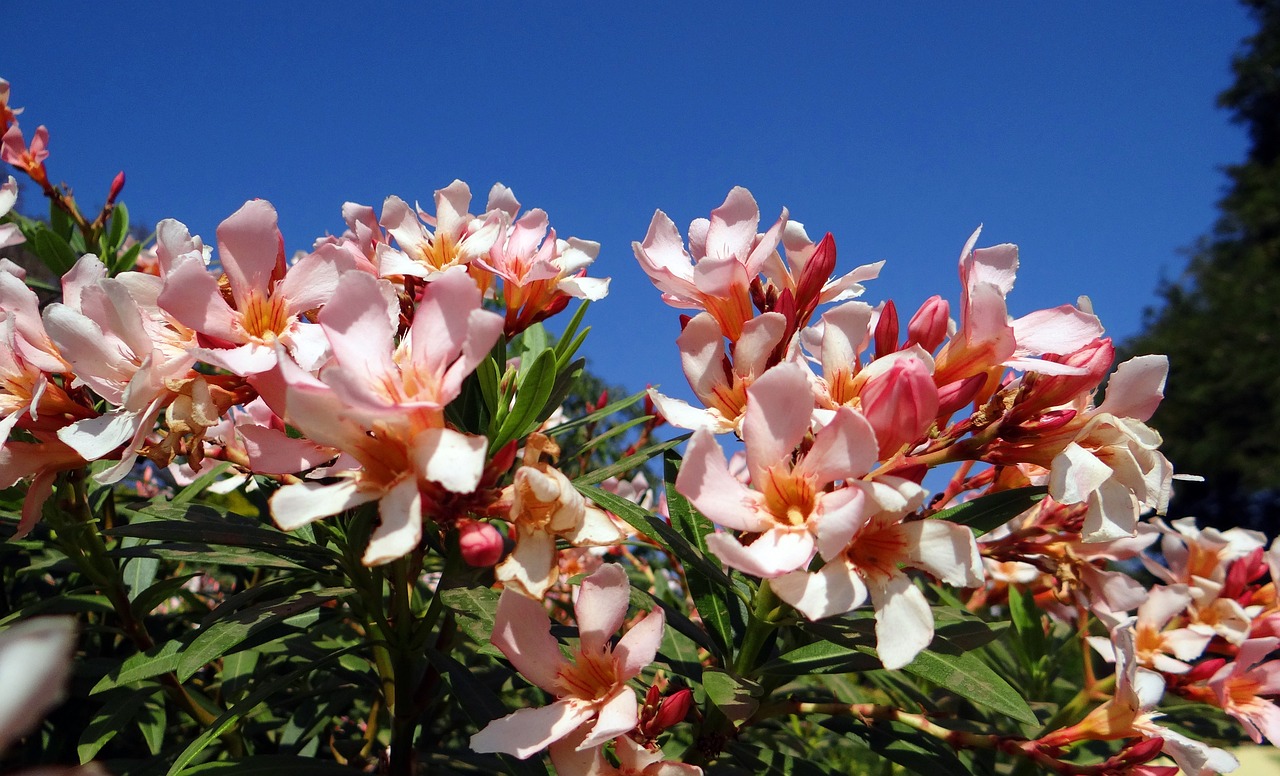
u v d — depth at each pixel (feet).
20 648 0.32
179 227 0.87
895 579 0.76
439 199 1.06
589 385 2.96
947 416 0.87
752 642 0.92
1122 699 0.93
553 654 0.80
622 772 0.80
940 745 0.99
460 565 1.01
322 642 1.34
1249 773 1.29
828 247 0.97
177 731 1.37
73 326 0.82
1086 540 0.84
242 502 1.50
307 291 0.85
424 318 0.75
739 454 1.28
